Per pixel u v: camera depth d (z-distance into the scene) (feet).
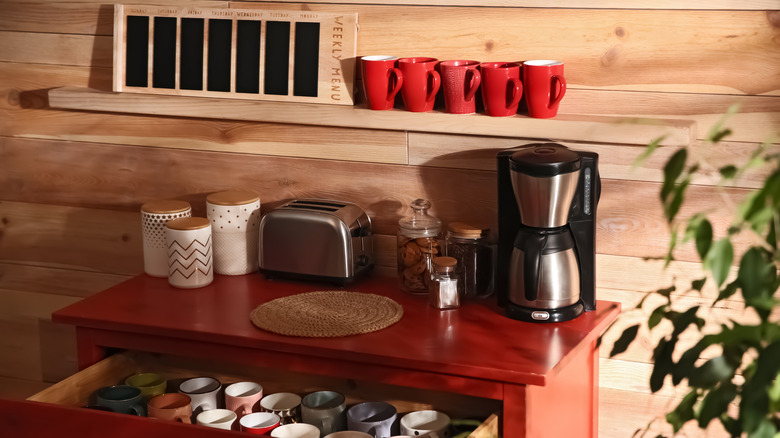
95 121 7.60
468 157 6.50
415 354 5.32
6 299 8.36
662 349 2.87
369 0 6.59
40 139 7.83
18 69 7.72
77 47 7.48
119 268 7.90
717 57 5.80
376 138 6.74
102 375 6.09
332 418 5.70
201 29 7.06
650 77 5.99
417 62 6.39
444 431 5.52
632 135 5.80
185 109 7.11
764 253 2.56
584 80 6.16
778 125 5.73
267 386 6.30
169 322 5.91
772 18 5.62
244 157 7.21
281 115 6.83
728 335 2.39
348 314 5.99
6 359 8.50
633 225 6.17
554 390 5.58
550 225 5.66
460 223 6.44
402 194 6.78
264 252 6.70
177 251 6.56
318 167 6.99
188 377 6.44
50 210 7.98
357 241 6.59
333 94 6.72
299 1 6.82
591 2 6.02
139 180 7.60
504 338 5.56
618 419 6.49
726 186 5.90
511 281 5.89
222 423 5.63
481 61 6.39
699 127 5.93
